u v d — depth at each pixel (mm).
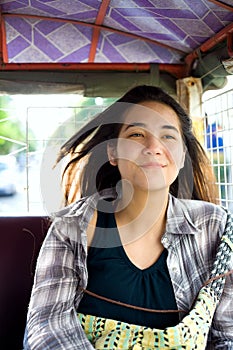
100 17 2393
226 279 1000
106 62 2760
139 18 2334
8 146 4738
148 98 1046
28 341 940
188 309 964
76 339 918
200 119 2484
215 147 2385
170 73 2643
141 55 2736
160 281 969
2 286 1361
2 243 1383
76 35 2619
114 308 954
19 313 1356
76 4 2264
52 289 978
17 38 2631
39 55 2744
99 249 995
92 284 978
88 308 966
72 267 995
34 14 2430
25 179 1809
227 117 2238
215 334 1016
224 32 2148
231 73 2199
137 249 991
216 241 1034
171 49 2631
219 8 2000
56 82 2559
